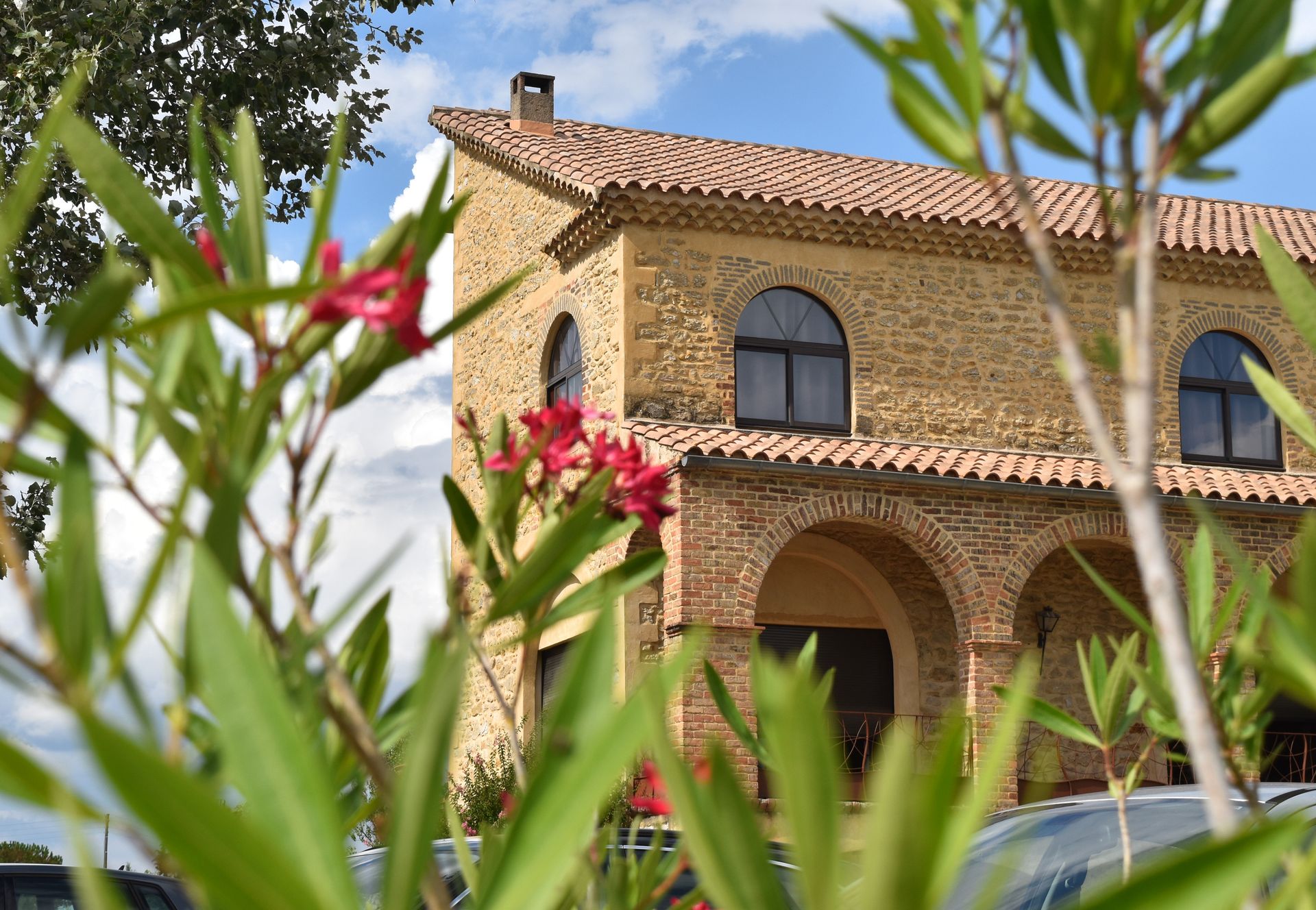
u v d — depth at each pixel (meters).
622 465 1.58
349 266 1.10
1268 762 1.39
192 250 1.08
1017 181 0.96
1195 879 0.57
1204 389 17.95
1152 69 0.95
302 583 1.15
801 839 0.58
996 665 15.42
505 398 18.97
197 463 0.83
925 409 16.88
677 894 4.93
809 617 17.45
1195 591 1.42
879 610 17.66
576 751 0.76
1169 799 5.20
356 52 15.32
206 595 0.74
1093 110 0.95
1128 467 0.92
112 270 0.95
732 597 14.59
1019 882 5.03
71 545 0.82
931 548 15.63
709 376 16.12
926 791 0.57
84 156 1.06
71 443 0.93
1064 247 17.23
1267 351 18.06
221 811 0.60
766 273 16.59
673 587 14.53
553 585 1.44
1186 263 17.72
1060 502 16.06
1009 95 0.99
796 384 16.72
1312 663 0.84
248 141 1.18
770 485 15.02
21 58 13.45
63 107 0.90
